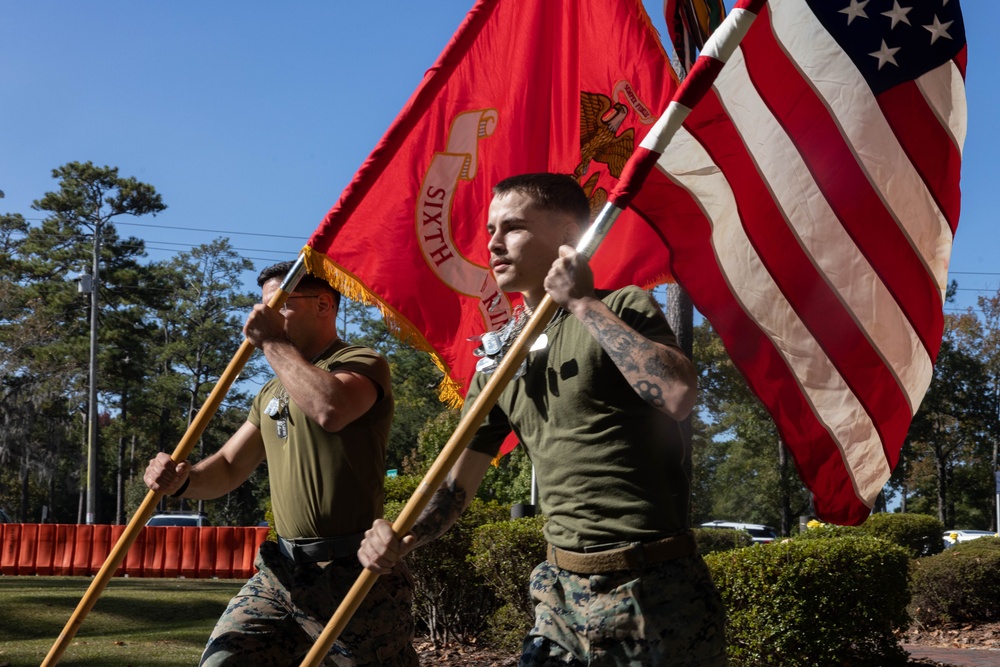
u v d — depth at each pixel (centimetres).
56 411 6084
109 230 6644
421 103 431
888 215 361
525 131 446
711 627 271
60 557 1764
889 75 359
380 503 368
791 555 744
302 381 334
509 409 296
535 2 449
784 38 362
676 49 471
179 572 1741
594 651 269
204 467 390
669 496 274
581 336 279
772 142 363
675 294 822
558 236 297
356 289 411
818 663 736
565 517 279
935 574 1152
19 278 6744
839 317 364
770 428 4722
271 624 359
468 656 841
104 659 771
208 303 7569
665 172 368
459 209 434
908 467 6756
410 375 6988
